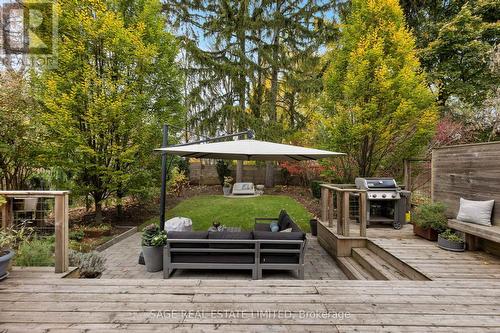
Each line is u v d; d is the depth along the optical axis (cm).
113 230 687
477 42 961
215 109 1151
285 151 438
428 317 215
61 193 298
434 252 392
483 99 985
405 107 636
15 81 593
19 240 360
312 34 1078
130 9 737
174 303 235
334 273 432
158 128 737
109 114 629
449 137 859
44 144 627
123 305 231
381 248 414
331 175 819
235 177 1429
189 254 398
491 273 312
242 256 399
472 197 409
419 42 1098
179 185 1219
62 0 626
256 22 1098
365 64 657
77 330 196
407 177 702
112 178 665
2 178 627
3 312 219
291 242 384
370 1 685
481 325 204
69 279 281
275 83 1188
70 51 627
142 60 675
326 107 768
